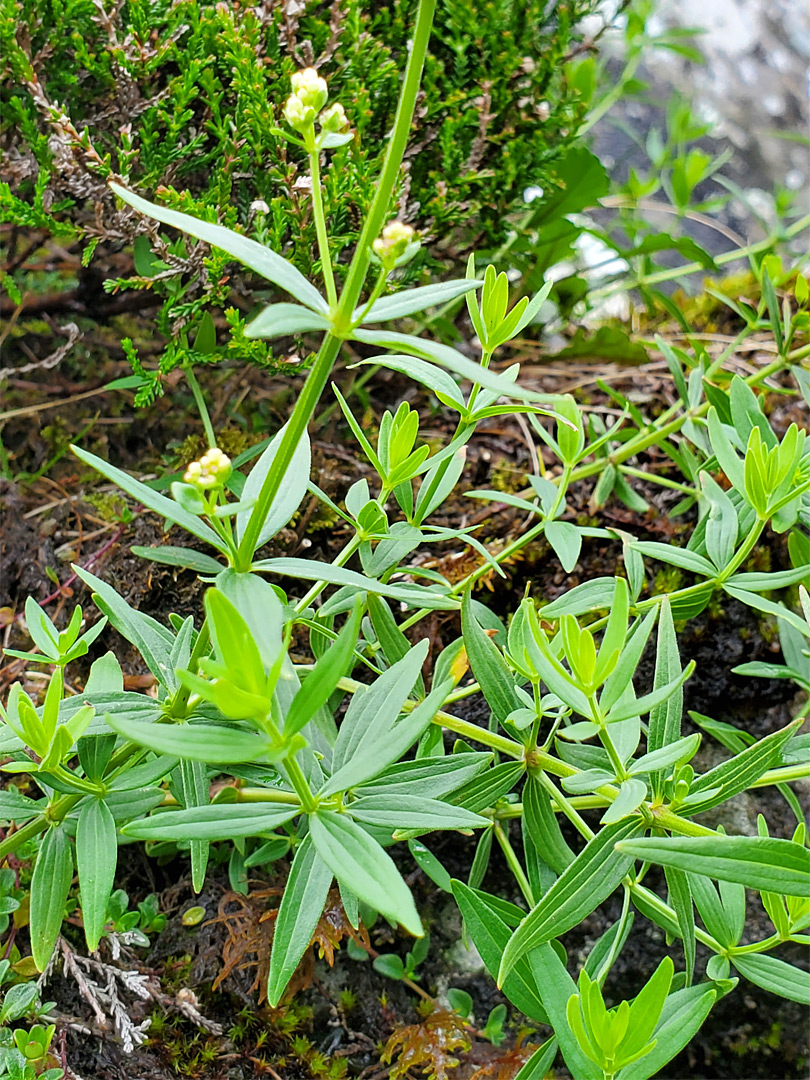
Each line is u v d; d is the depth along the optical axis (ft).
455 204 1.15
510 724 0.83
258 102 1.02
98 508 1.19
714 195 2.29
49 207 1.06
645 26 1.66
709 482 0.94
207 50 1.09
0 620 1.07
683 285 1.81
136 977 0.91
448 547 1.18
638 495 1.26
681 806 0.78
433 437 1.33
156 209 0.68
